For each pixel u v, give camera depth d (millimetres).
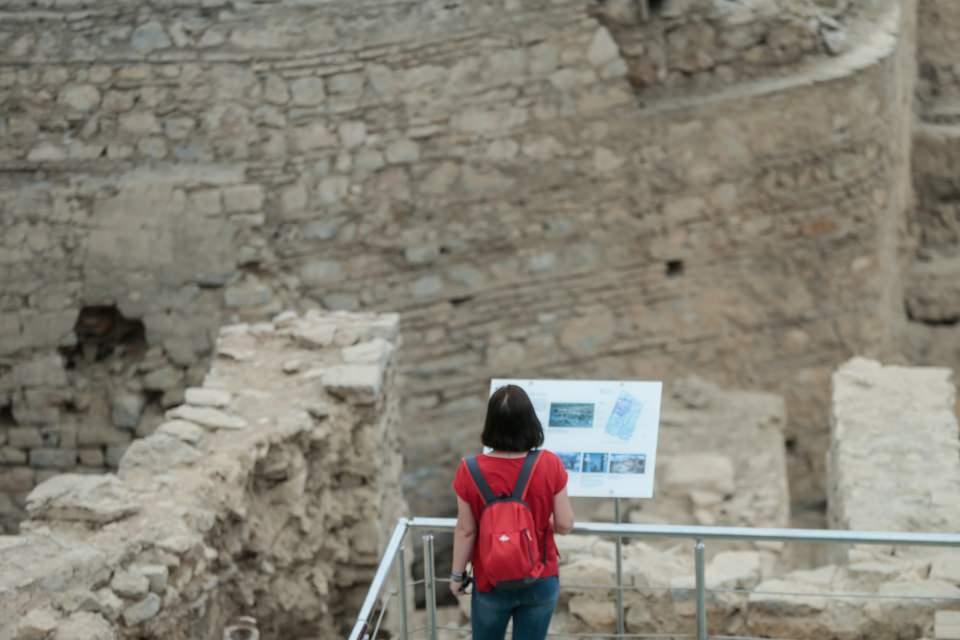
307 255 12781
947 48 16891
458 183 13016
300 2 12414
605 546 8914
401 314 13117
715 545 11070
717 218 13883
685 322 14039
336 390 9438
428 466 13328
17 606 7004
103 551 7551
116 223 12461
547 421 7355
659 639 8320
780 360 14500
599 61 13156
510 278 13375
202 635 8109
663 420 13242
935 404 10594
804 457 14781
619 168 13445
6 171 12547
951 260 16438
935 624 7852
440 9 12625
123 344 12992
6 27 12344
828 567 8570
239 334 10336
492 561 6000
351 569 9656
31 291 12617
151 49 12336
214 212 12453
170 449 8656
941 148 16359
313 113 12555
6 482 13008
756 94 13641
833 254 14422
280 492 9102
